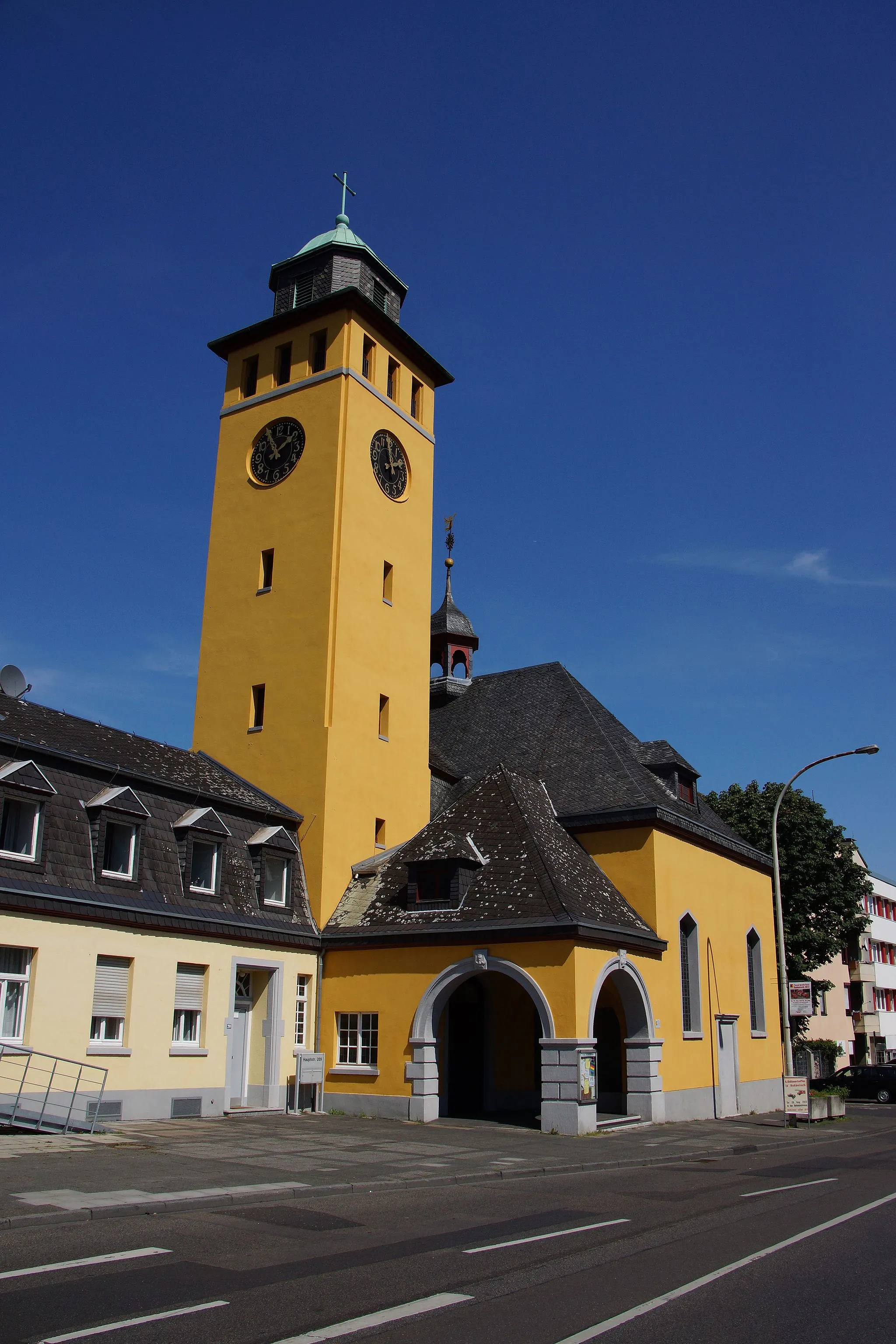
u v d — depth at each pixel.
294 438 33.53
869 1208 13.35
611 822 29.33
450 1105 28.97
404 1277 8.80
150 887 23.14
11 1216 10.73
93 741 25.03
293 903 27.83
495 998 29.56
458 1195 14.15
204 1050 23.66
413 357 36.91
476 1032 29.33
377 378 34.66
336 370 33.03
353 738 30.73
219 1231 10.84
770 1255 10.02
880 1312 7.90
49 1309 7.52
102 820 22.12
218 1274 8.79
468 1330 7.22
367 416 33.66
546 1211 12.68
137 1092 21.73
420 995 25.61
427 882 26.69
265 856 27.16
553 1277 8.91
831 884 51.22
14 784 20.41
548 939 24.09
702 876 32.16
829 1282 8.91
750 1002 35.38
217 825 25.53
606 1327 7.35
